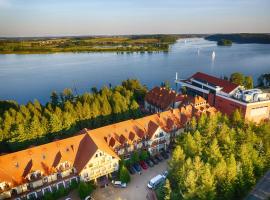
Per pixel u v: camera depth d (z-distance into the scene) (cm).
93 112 11150
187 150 7631
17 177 6794
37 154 7175
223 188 6353
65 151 7481
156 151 9300
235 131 8550
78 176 7500
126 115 11700
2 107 12550
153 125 9119
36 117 9688
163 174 7981
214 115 9544
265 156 7656
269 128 8725
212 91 12812
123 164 7969
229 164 6406
